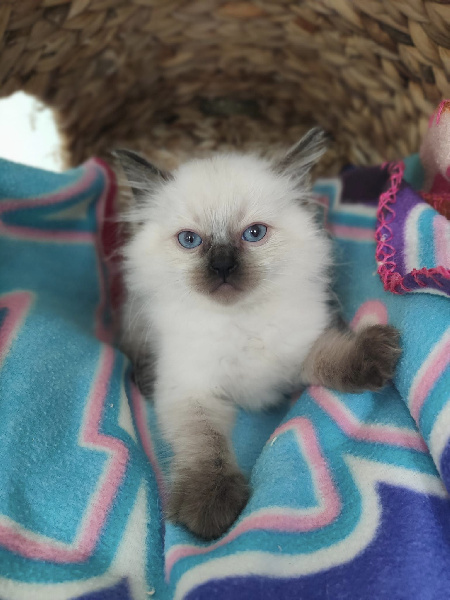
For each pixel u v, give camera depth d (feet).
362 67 0.84
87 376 0.62
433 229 0.58
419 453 0.49
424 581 0.41
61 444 0.54
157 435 0.63
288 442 0.55
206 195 0.64
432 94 0.76
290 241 0.64
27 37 0.75
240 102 1.05
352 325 0.67
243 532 0.46
